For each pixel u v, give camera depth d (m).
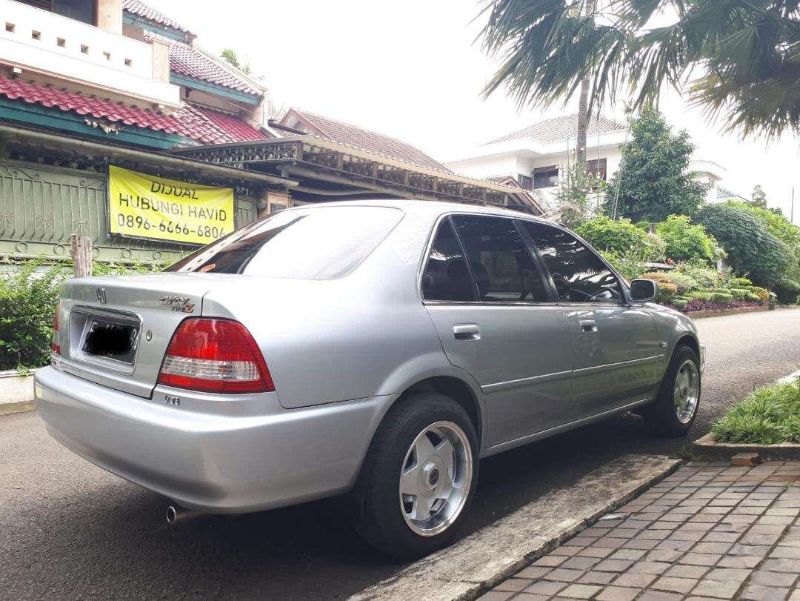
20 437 5.36
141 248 10.93
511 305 3.51
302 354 2.52
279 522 3.41
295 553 3.06
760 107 5.15
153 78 12.90
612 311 4.25
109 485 4.07
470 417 3.28
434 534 2.95
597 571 2.58
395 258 3.05
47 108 10.63
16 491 3.96
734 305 21.84
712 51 4.61
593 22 4.68
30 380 6.82
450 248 3.35
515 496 3.79
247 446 2.36
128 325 2.83
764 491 3.32
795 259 29.72
